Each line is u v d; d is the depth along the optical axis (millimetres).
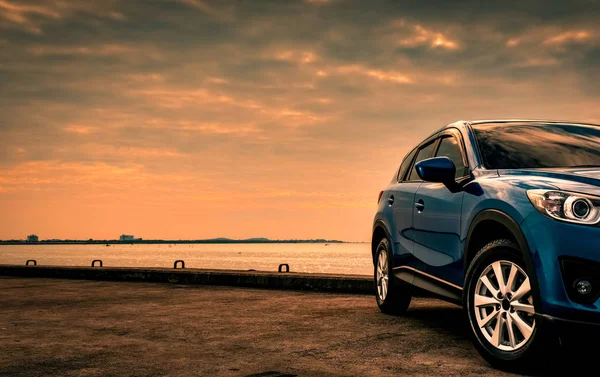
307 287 8609
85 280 10688
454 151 4926
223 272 9594
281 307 6645
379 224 6062
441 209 4598
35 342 4715
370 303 6930
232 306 6758
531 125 4895
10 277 11531
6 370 3811
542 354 3410
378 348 4352
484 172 4246
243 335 4934
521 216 3512
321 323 5480
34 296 7926
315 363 3906
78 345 4582
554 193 3453
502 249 3646
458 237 4285
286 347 4430
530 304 3469
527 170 4016
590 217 3281
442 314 5980
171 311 6391
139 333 5078
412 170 5734
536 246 3369
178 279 9961
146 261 166625
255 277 9164
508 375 3520
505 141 4547
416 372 3621
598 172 3684
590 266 3201
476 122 5012
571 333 3217
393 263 5648
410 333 4926
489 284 3771
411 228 5211
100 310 6508
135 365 3912
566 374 3508
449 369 3691
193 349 4402
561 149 4402
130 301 7301
